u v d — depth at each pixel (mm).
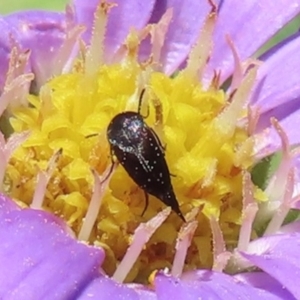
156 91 69
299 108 74
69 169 66
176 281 62
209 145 69
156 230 66
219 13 77
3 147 65
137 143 63
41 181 65
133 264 64
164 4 77
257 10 77
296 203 68
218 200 68
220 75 73
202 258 67
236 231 69
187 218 65
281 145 71
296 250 66
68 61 73
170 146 68
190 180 67
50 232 62
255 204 66
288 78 74
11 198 66
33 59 73
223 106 71
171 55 76
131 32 72
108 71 70
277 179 70
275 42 87
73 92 69
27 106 70
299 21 88
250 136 70
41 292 58
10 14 75
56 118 68
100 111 68
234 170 69
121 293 61
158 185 63
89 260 61
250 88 69
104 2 69
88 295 60
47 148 67
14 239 60
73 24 74
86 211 66
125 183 66
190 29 76
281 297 63
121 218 66
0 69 72
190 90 71
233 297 62
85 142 67
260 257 64
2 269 58
